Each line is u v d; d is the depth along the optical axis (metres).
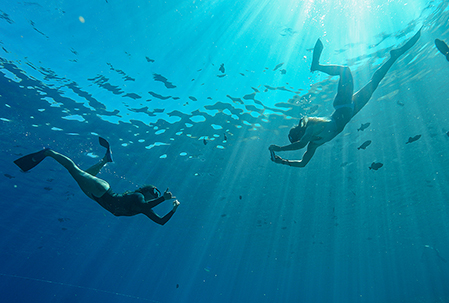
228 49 10.14
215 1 8.55
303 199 23.17
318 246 40.91
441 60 11.23
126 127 13.91
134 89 11.52
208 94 12.13
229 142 15.56
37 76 10.81
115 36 9.31
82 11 8.49
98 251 44.12
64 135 14.47
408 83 12.36
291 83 11.72
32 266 61.94
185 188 21.20
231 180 19.89
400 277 108.38
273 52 10.27
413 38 3.51
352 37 9.78
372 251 50.31
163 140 15.09
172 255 46.53
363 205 25.69
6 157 17.02
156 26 9.10
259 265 53.53
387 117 14.35
